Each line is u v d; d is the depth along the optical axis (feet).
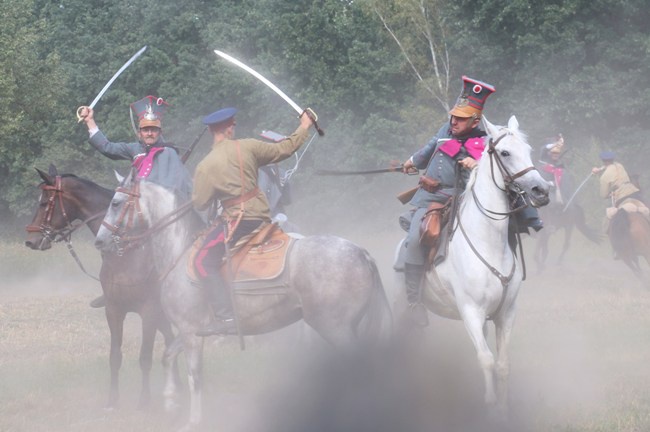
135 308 72.23
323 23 318.86
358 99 317.01
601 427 59.88
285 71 316.81
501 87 304.09
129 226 66.49
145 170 73.97
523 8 282.15
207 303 64.13
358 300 60.44
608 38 280.10
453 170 66.08
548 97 280.10
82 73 350.43
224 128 63.31
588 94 271.49
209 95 322.55
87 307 130.52
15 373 84.74
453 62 312.09
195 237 64.85
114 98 352.90
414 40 317.63
